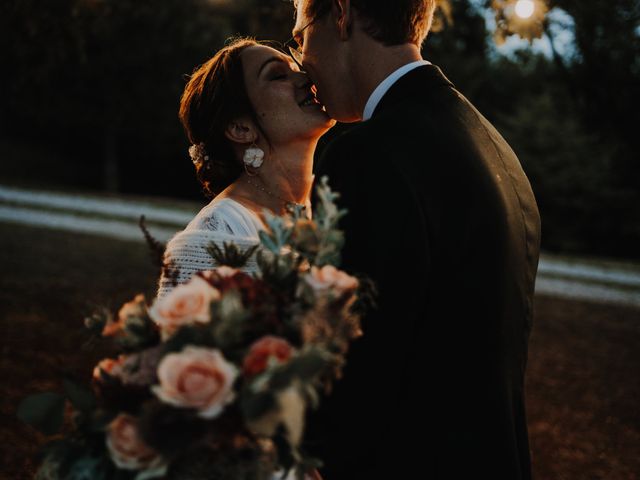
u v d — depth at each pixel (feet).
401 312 4.38
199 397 3.51
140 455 3.71
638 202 77.97
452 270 4.53
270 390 3.49
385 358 4.43
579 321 30.73
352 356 4.47
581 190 79.05
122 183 95.35
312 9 5.27
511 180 5.13
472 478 4.52
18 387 15.48
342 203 4.54
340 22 5.10
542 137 79.25
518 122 79.25
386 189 4.41
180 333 3.81
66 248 36.32
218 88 6.25
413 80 4.95
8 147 91.81
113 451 3.75
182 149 85.30
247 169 6.35
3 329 19.88
